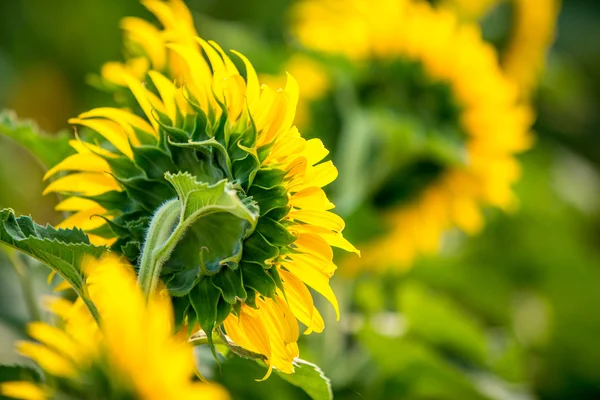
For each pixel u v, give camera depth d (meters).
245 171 1.64
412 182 2.45
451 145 2.30
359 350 2.36
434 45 2.32
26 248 1.63
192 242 1.66
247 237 1.64
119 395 1.54
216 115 1.66
